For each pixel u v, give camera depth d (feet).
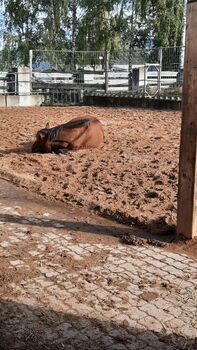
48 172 25.17
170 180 23.25
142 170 25.41
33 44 95.09
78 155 29.45
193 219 15.23
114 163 27.17
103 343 9.95
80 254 14.51
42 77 72.95
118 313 11.09
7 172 24.81
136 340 10.06
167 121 46.70
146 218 17.58
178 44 94.68
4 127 42.47
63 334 10.26
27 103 68.18
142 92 66.33
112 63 83.41
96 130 31.89
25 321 10.73
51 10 94.43
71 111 57.82
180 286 12.48
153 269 13.50
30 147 32.53
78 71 77.15
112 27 91.40
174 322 10.77
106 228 16.97
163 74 69.56
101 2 89.92
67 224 17.28
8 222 17.33
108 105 65.98
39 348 9.78
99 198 20.27
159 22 92.53
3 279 12.73
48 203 19.86
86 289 12.22
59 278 12.83
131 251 14.80
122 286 12.40
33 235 16.06
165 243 15.40
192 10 14.10
